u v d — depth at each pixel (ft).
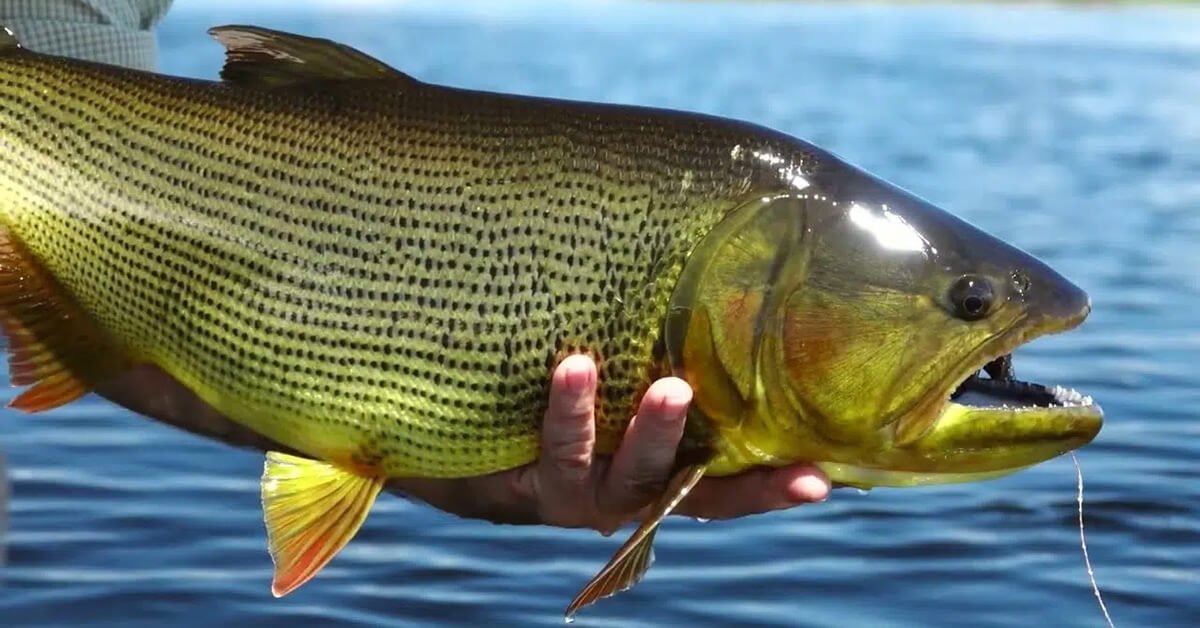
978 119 20.44
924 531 5.37
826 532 5.36
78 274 3.44
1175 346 8.11
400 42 31.76
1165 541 5.28
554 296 3.21
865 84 25.08
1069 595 4.90
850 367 3.15
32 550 5.01
